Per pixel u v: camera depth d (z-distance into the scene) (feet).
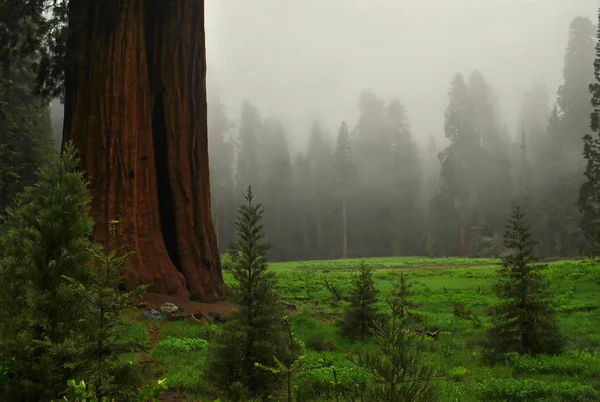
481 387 26.91
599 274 92.58
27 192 20.97
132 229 48.57
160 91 56.49
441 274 118.21
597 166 108.47
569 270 104.78
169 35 57.00
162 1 57.26
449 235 255.50
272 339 24.90
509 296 37.40
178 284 49.39
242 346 24.27
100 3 51.62
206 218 57.57
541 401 24.86
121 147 49.78
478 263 166.71
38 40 52.54
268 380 23.91
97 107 50.31
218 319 45.21
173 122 56.03
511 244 38.06
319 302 69.05
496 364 34.17
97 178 48.93
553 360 33.50
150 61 56.65
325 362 30.96
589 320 52.49
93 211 47.96
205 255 55.42
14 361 17.89
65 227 20.26
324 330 45.78
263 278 25.91
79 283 18.26
